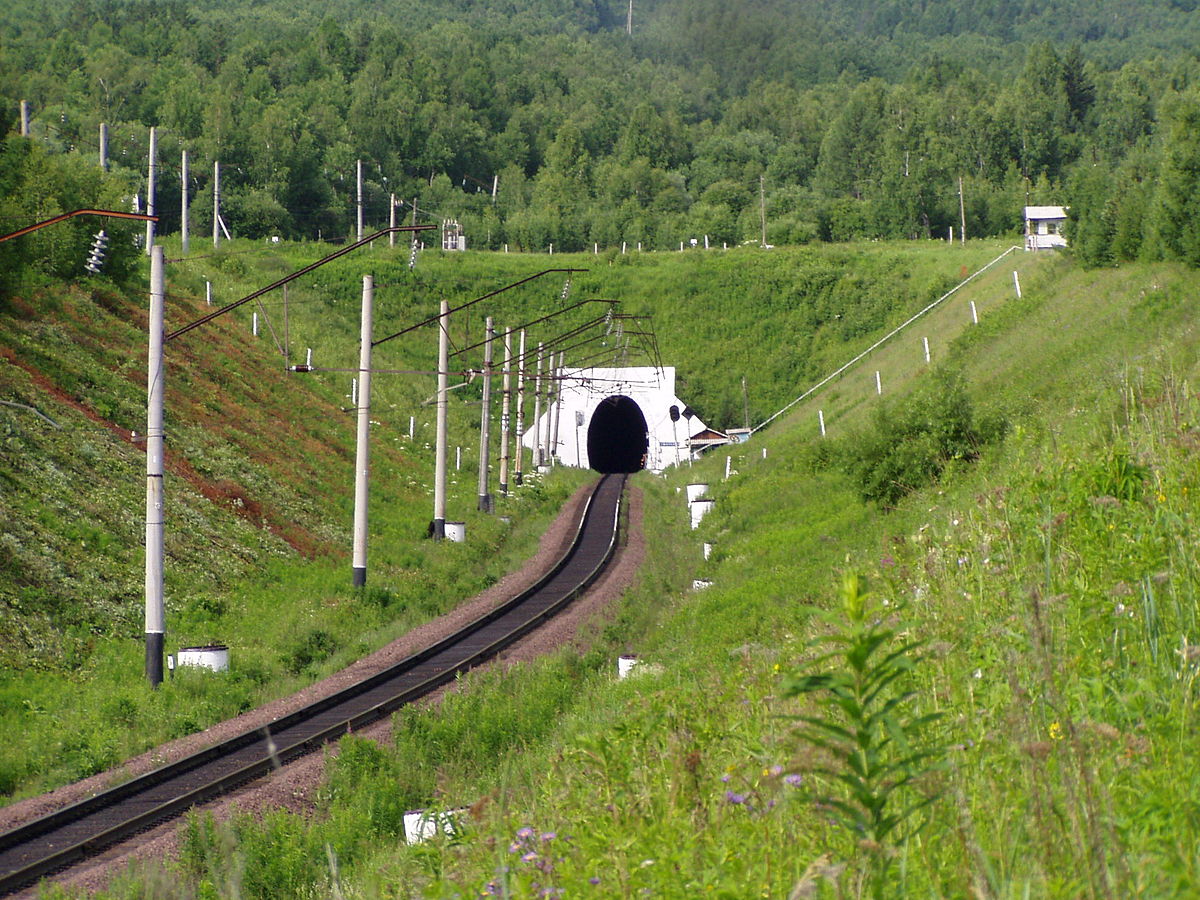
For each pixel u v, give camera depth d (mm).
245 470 104938
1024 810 13398
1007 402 81750
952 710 17062
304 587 84438
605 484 191500
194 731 51031
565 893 14039
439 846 20891
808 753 13094
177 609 70625
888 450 75938
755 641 42938
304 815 37656
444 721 46031
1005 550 27203
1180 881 11266
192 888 29578
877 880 11914
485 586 97750
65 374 96375
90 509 76188
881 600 27641
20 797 40562
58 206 121188
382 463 137375
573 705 49719
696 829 15234
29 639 57844
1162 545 22953
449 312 111188
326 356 185000
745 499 117375
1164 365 55219
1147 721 15562
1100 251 131875
